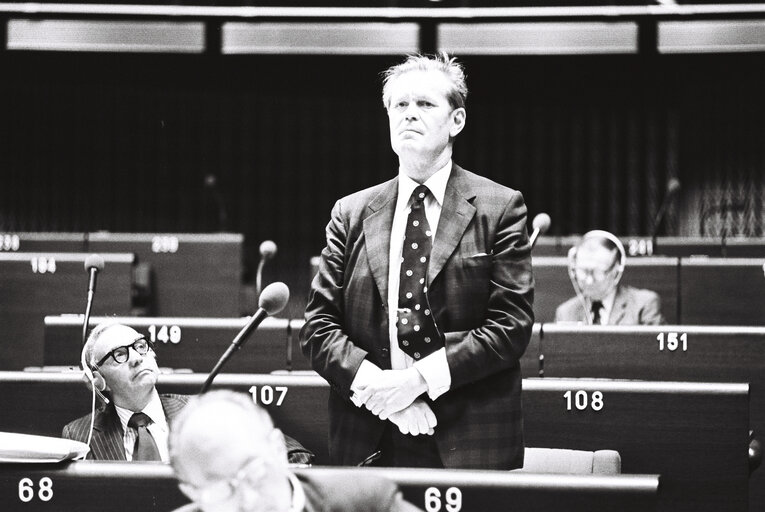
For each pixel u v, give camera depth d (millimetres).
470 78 13750
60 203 13898
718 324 8531
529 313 3678
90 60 13656
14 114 13852
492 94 13875
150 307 9438
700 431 4902
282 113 14125
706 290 8555
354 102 14117
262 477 2135
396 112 3828
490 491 2988
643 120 13828
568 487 2967
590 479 2973
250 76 13898
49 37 13281
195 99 14055
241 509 2146
